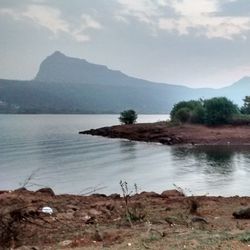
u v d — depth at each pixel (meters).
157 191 23.25
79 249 7.65
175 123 75.56
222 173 31.30
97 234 8.44
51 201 11.60
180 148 54.53
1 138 70.88
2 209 9.44
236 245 7.38
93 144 60.31
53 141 65.19
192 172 32.03
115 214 10.23
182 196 13.52
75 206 11.05
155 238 8.02
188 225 9.29
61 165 36.72
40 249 7.83
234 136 64.38
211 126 74.44
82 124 125.62
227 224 9.34
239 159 41.47
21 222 9.25
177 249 7.25
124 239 8.16
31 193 13.18
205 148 54.34
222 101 76.19
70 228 9.17
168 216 9.97
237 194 22.19
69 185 25.61
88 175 30.44
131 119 87.81
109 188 24.36
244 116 77.25
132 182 27.08
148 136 68.19
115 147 55.81
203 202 12.05
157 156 44.53
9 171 32.50
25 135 78.81
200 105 79.25
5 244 8.29
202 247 7.32
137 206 10.99
